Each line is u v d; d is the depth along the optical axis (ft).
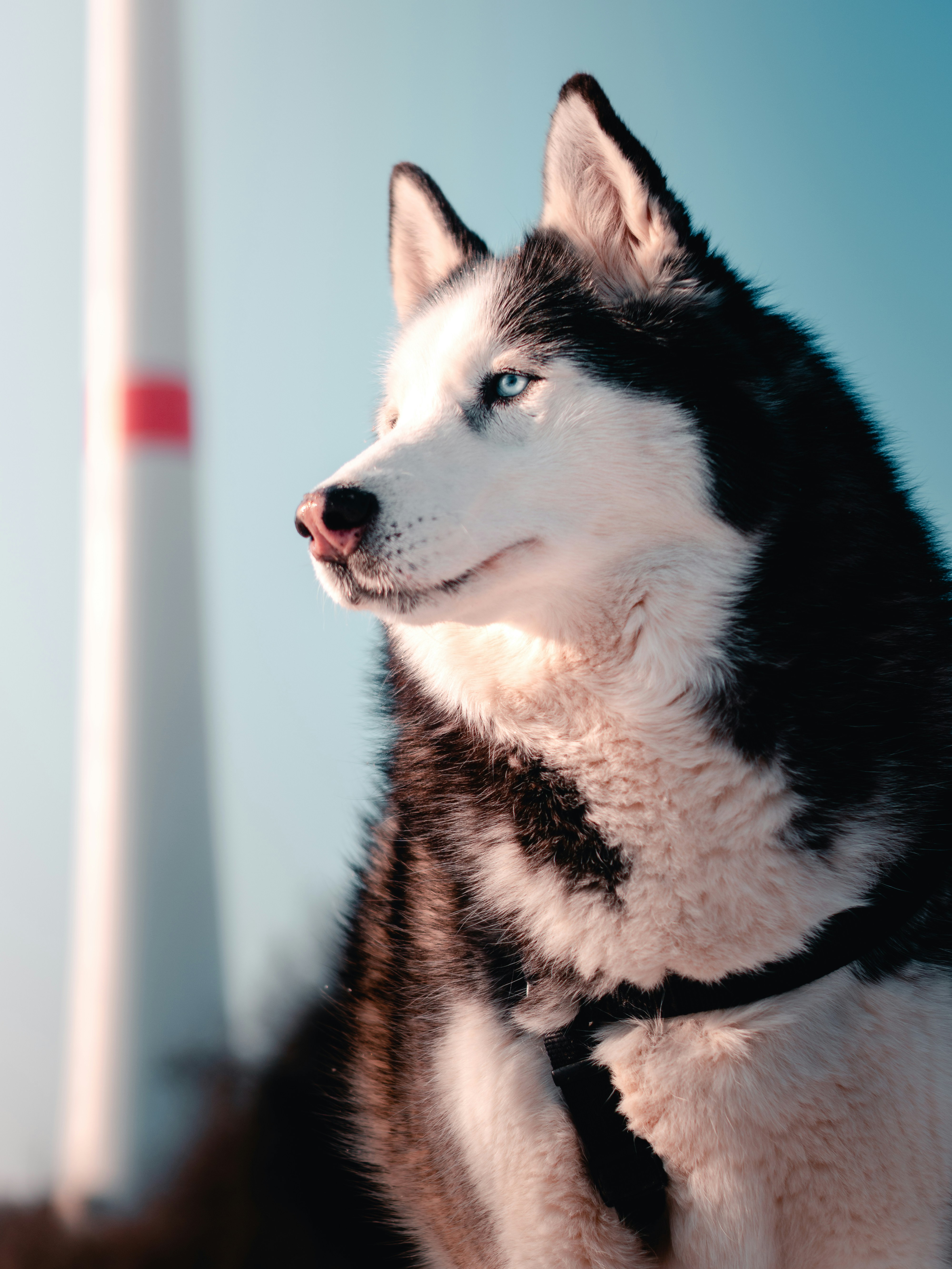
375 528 6.29
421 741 7.20
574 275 7.18
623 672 6.37
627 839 6.09
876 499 6.61
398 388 7.70
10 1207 15.01
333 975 8.80
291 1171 9.28
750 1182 5.78
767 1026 5.73
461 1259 6.66
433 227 8.79
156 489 24.81
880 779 6.04
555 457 6.53
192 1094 13.42
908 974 5.81
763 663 6.17
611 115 7.02
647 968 5.96
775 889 5.87
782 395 6.75
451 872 6.79
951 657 6.48
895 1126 5.64
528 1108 6.05
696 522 6.38
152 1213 12.80
